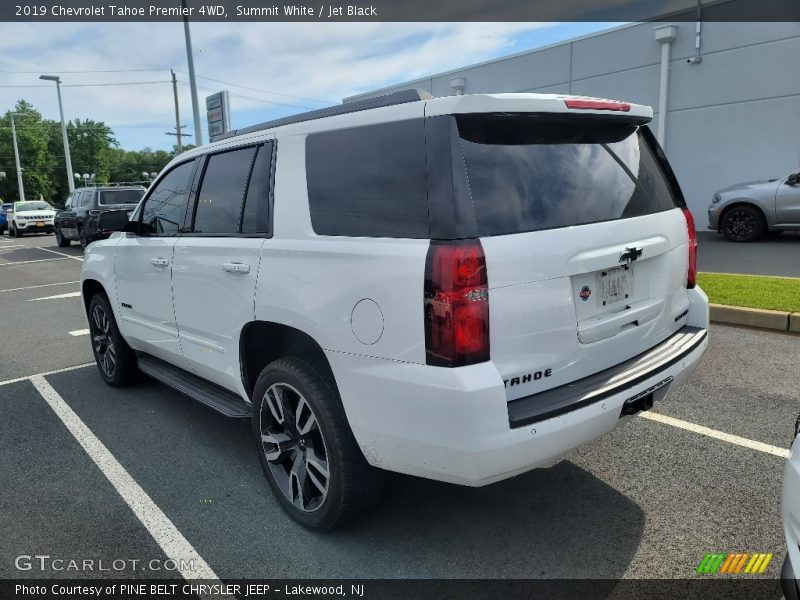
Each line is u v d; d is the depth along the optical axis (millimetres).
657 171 3234
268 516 3191
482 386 2203
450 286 2217
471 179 2344
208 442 4148
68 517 3248
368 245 2514
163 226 4133
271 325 3109
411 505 3223
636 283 2904
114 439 4242
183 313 3791
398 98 2652
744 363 5121
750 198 11859
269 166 3162
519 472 2348
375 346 2455
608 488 3305
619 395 2562
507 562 2729
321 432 2783
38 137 79188
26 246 22641
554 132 2670
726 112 13477
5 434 4391
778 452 3592
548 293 2422
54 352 6734
